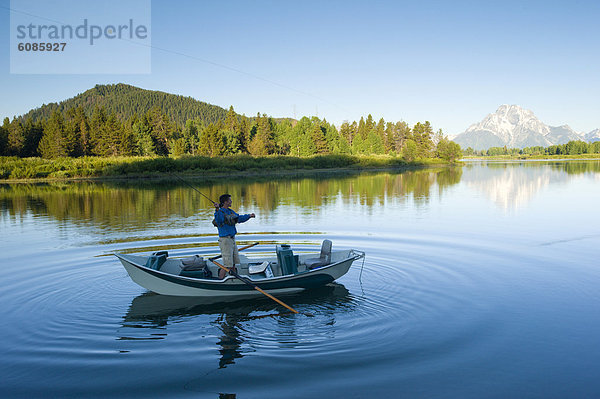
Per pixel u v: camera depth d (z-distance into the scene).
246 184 37.47
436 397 4.46
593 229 13.75
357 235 12.98
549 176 44.91
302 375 4.93
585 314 6.67
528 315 6.65
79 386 4.74
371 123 124.88
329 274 8.16
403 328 6.23
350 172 62.72
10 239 12.94
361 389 4.62
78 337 6.07
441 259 10.01
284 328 6.35
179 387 4.71
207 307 7.33
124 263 7.78
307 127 114.75
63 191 32.16
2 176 48.03
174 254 10.78
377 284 8.27
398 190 29.66
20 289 8.12
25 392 4.61
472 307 7.00
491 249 10.97
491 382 4.75
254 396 4.51
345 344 5.74
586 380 4.79
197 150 92.75
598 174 48.12
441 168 77.94
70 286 8.34
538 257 10.13
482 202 21.80
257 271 8.46
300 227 14.55
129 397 4.52
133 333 6.21
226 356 5.45
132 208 21.12
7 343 5.84
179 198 26.06
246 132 99.00
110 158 63.50
